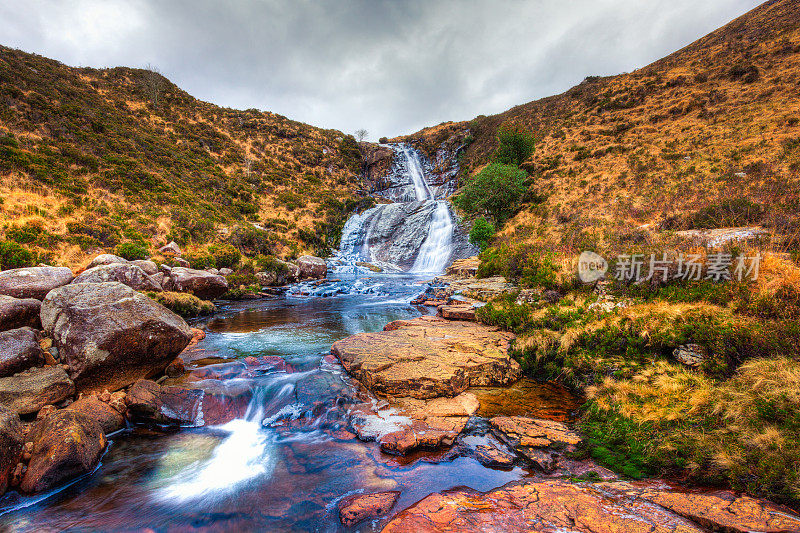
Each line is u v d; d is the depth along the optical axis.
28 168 19.17
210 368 6.87
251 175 42.03
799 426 3.29
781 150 19.91
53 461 3.69
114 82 46.38
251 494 3.61
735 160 21.50
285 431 4.90
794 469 2.87
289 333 10.38
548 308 8.27
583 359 6.11
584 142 37.81
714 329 5.04
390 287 20.23
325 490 3.58
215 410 5.36
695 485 3.25
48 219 15.87
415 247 31.84
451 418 4.98
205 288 15.58
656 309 6.29
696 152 25.55
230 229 25.61
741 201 12.41
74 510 3.45
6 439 3.66
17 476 3.71
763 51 36.12
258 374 6.66
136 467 4.16
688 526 2.55
